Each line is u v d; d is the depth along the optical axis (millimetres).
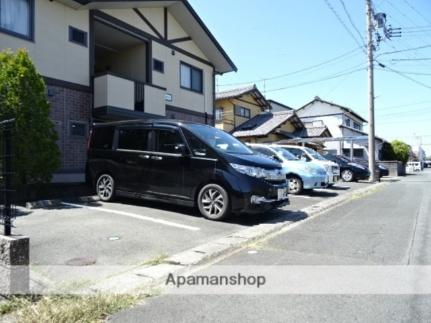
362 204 9562
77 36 11727
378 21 18078
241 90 27438
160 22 15164
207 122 17891
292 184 11047
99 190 8328
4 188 3887
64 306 3162
